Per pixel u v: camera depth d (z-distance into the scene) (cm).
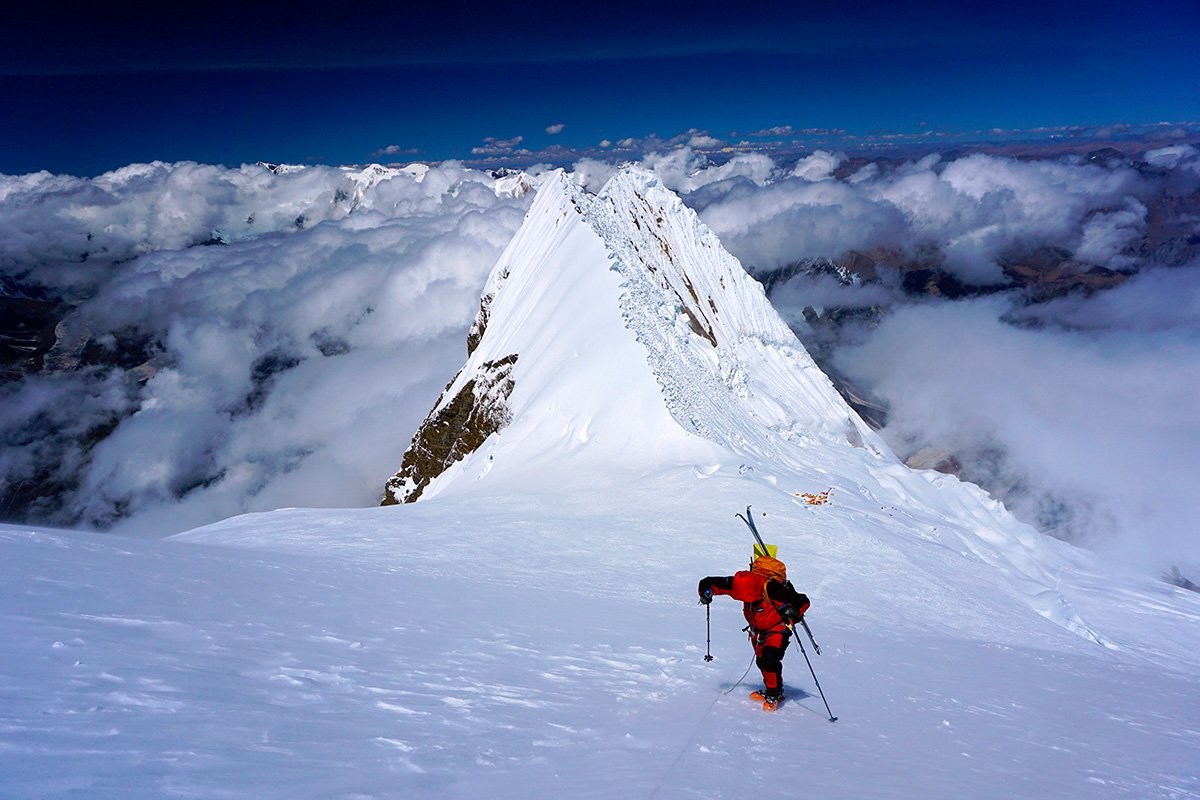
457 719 548
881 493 4772
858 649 1314
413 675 667
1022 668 1366
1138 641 2794
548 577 1797
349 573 1427
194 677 541
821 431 6769
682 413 4134
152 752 381
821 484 3906
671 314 6188
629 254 6856
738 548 2234
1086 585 3803
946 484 5362
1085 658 1814
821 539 2491
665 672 848
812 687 896
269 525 2430
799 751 583
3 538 1066
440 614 1054
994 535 4684
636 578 1870
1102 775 645
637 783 444
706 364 5884
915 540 2847
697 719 656
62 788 315
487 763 454
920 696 934
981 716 862
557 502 2831
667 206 9588
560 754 497
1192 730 950
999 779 575
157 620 706
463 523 2450
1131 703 1120
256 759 397
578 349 4862
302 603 960
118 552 1130
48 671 491
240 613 817
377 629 863
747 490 2955
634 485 3106
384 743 462
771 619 751
